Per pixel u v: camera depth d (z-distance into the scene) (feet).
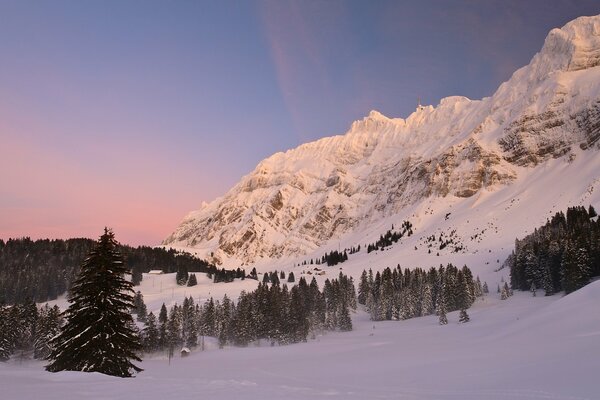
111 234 119.03
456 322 435.12
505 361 126.82
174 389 74.74
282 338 448.24
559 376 88.48
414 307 566.77
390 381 115.85
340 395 76.33
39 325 343.05
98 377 86.99
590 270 476.54
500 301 523.70
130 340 115.44
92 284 112.68
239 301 528.63
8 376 82.99
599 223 589.73
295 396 72.02
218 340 468.75
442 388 92.48
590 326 165.58
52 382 79.20
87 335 109.81
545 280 495.82
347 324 513.86
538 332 186.39
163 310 513.04
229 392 73.26
